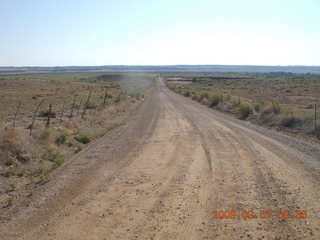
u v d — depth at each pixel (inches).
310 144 523.5
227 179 330.6
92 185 319.6
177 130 696.4
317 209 244.7
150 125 793.6
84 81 4399.6
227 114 1105.4
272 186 303.9
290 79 4266.7
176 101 1732.3
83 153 476.1
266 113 928.3
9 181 339.6
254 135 615.5
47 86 2854.3
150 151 483.2
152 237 206.2
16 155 414.6
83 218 239.6
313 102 1501.0
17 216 248.2
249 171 359.3
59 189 309.1
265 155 438.9
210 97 1622.8
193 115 1023.0
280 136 605.6
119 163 410.9
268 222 223.1
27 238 210.8
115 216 241.6
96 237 208.8
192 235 207.8
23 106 1286.9
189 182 323.0
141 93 2229.3
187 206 257.9
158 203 266.2
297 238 199.2
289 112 845.8
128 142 565.0
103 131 679.1
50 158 433.1
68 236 211.5
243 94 2172.7
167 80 5502.0
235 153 455.2
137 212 248.4
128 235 210.1
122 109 1207.6
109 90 2603.3
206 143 536.7
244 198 272.8
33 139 498.6
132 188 308.2
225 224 221.9
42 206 266.7
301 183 311.6
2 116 848.9
